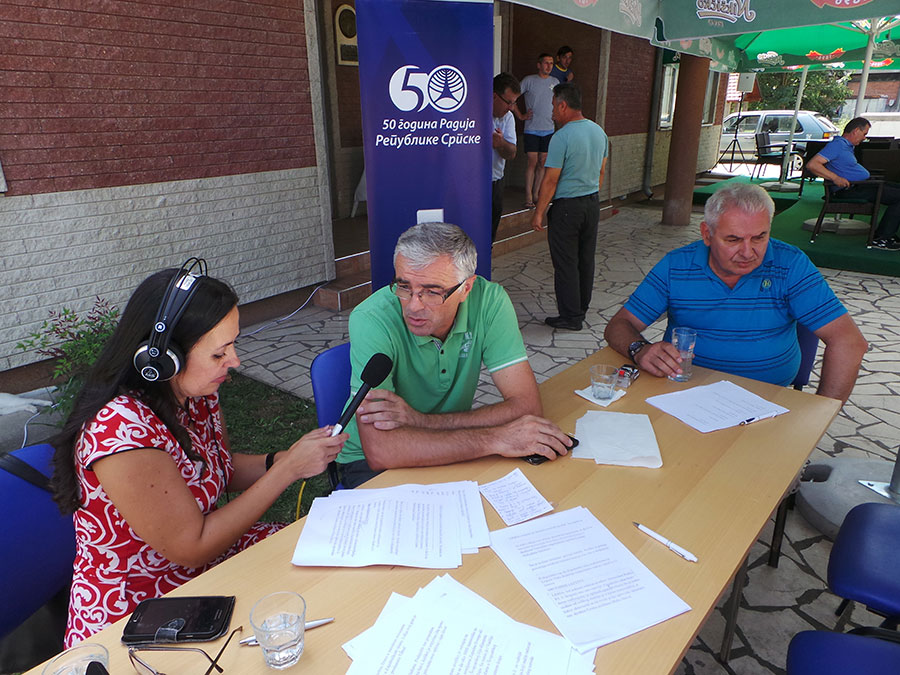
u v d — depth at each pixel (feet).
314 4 16.12
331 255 18.39
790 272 7.44
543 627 3.46
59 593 4.75
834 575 4.94
